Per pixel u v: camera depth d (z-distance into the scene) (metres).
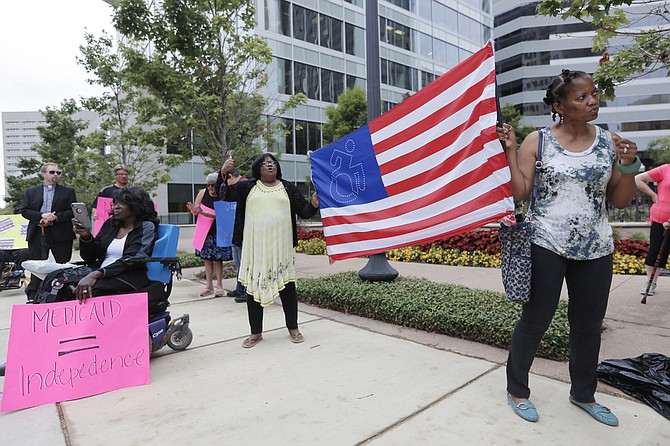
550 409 2.52
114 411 2.63
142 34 7.63
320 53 24.11
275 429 2.37
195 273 8.27
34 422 2.52
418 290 4.82
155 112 7.95
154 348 3.44
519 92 48.53
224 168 4.63
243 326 4.48
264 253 3.74
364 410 2.56
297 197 3.95
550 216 2.31
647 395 2.61
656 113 47.72
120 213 3.51
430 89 3.13
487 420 2.41
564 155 2.29
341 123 20.30
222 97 8.03
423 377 3.03
